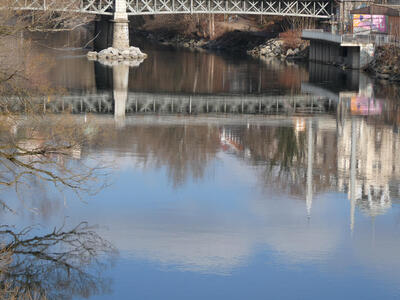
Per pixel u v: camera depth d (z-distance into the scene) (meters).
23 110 33.66
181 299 25.08
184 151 45.53
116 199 34.66
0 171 35.62
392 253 29.05
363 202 35.53
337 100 71.12
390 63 94.25
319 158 44.91
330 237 30.70
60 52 125.25
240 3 149.00
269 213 33.62
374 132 53.44
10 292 24.84
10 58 29.91
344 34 109.06
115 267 27.25
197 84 86.88
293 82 89.00
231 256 28.45
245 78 94.19
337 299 25.27
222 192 36.69
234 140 50.00
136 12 131.25
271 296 25.45
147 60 120.94
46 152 32.12
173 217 32.62
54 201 33.66
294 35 137.50
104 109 63.25
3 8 28.56
